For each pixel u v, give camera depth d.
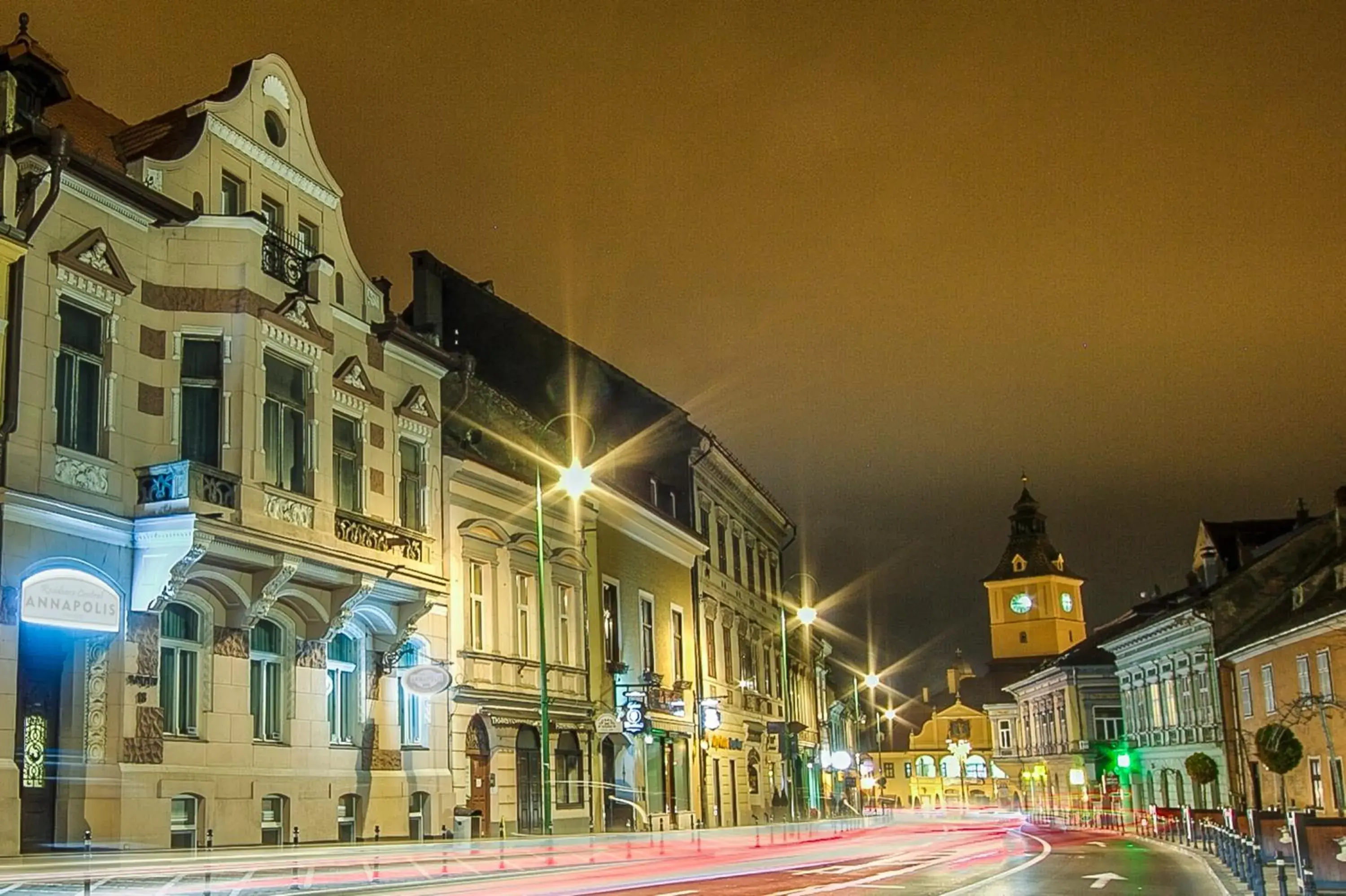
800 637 67.31
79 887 17.11
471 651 29.39
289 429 23.84
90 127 24.28
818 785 68.19
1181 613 60.78
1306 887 18.69
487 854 25.14
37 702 19.17
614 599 38.75
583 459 36.81
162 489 20.75
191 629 21.80
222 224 22.81
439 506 28.77
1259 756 41.84
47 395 19.58
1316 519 59.41
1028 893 19.95
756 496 57.69
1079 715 91.69
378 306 27.83
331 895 19.31
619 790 37.28
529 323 40.03
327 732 24.47
